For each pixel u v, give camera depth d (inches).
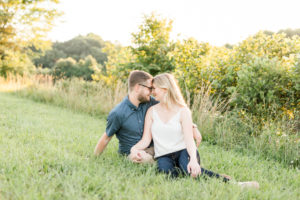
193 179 91.0
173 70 315.6
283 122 154.6
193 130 113.9
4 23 742.5
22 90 455.5
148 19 358.6
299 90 166.9
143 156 105.3
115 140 154.4
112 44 735.7
